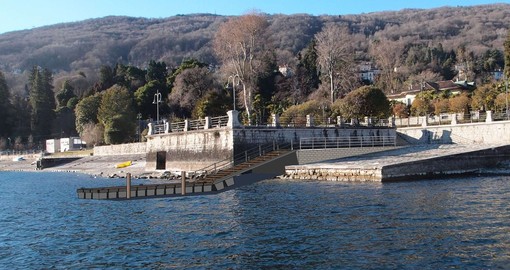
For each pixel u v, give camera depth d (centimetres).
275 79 12581
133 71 14675
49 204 4262
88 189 4206
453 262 1995
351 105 8150
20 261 2311
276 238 2508
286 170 5541
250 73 9925
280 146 5953
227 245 2427
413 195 3694
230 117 5691
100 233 2864
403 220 2781
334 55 10450
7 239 2805
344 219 2878
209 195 4325
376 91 8169
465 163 5234
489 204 3194
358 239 2402
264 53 11038
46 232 2969
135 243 2567
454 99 9244
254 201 3800
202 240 2562
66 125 14712
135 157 8969
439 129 7250
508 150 5584
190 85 11625
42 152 12862
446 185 4275
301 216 3041
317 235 2520
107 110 11175
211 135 5966
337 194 3947
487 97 8619
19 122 15475
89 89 15150
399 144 7406
